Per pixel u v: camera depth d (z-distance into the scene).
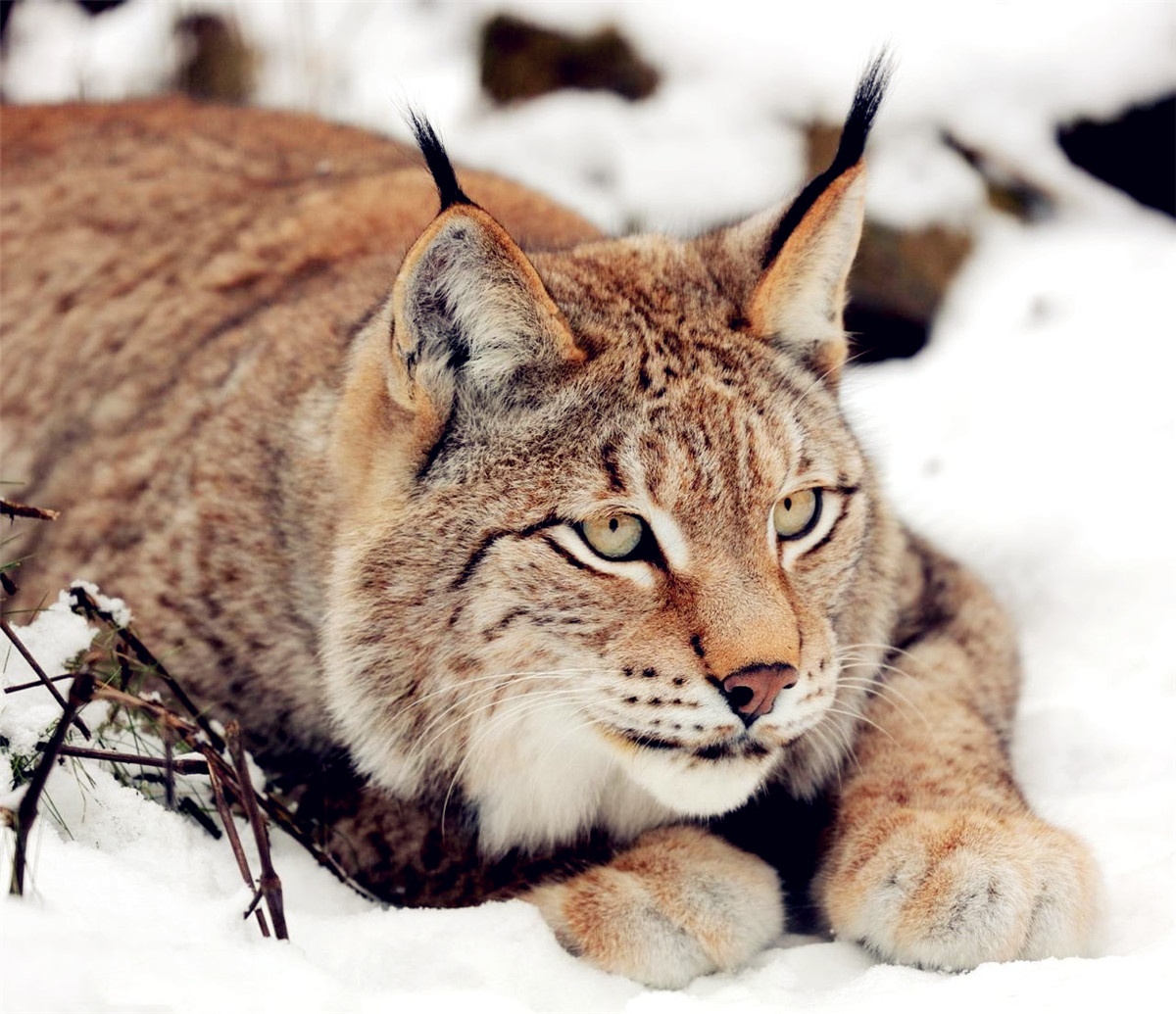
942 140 14.10
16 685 6.21
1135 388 11.86
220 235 9.52
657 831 6.95
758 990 5.87
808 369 7.04
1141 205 14.41
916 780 7.06
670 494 6.23
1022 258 13.66
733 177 13.95
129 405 8.78
